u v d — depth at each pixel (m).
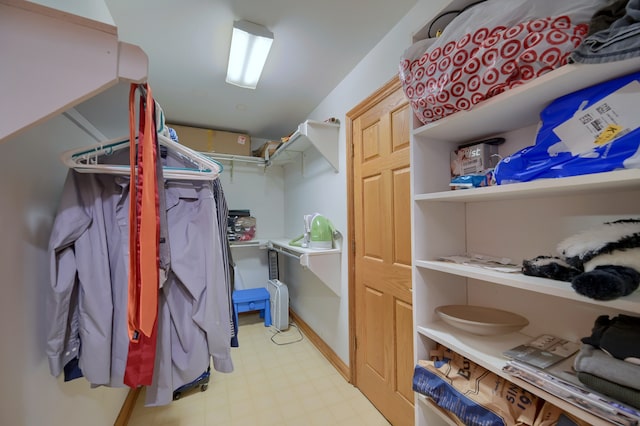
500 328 0.79
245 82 1.92
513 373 0.66
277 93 2.20
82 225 0.84
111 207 0.92
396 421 1.45
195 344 1.00
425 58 0.84
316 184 2.46
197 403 1.65
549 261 0.69
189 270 0.99
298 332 2.74
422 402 0.94
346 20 1.41
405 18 1.39
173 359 0.99
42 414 0.86
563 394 0.57
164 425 1.48
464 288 1.07
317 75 1.94
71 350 0.84
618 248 0.53
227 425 1.48
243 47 1.55
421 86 0.86
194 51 1.64
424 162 1.01
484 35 0.68
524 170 0.71
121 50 0.54
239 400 1.68
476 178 0.89
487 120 0.84
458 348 0.80
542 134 0.69
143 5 1.27
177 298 1.01
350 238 1.88
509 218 0.94
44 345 0.88
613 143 0.54
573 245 0.63
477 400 0.75
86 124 1.19
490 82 0.69
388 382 1.52
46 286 0.90
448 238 1.05
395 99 1.48
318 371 2.01
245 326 2.91
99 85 0.52
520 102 0.70
